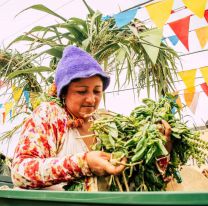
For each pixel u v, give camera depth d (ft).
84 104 4.93
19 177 4.46
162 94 9.67
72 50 5.08
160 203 2.52
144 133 4.32
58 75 5.01
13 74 9.48
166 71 9.70
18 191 3.90
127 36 9.49
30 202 3.85
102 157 4.30
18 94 10.71
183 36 8.11
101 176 4.55
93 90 4.96
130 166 4.24
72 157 4.36
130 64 8.61
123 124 4.78
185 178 6.31
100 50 9.12
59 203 3.45
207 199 2.30
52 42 9.59
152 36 8.93
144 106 5.04
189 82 9.65
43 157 4.64
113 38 9.36
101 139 4.64
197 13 7.34
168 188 5.93
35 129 4.71
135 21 9.89
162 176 4.84
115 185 4.58
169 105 5.02
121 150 4.44
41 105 4.96
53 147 4.74
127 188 4.43
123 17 7.68
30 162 4.44
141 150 4.22
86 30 9.60
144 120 4.75
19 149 4.65
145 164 4.53
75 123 4.94
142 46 9.18
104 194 2.93
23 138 4.69
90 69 4.87
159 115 4.79
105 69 9.73
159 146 4.22
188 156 4.94
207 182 6.40
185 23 8.13
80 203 3.20
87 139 5.07
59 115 4.92
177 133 4.74
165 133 4.64
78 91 4.87
